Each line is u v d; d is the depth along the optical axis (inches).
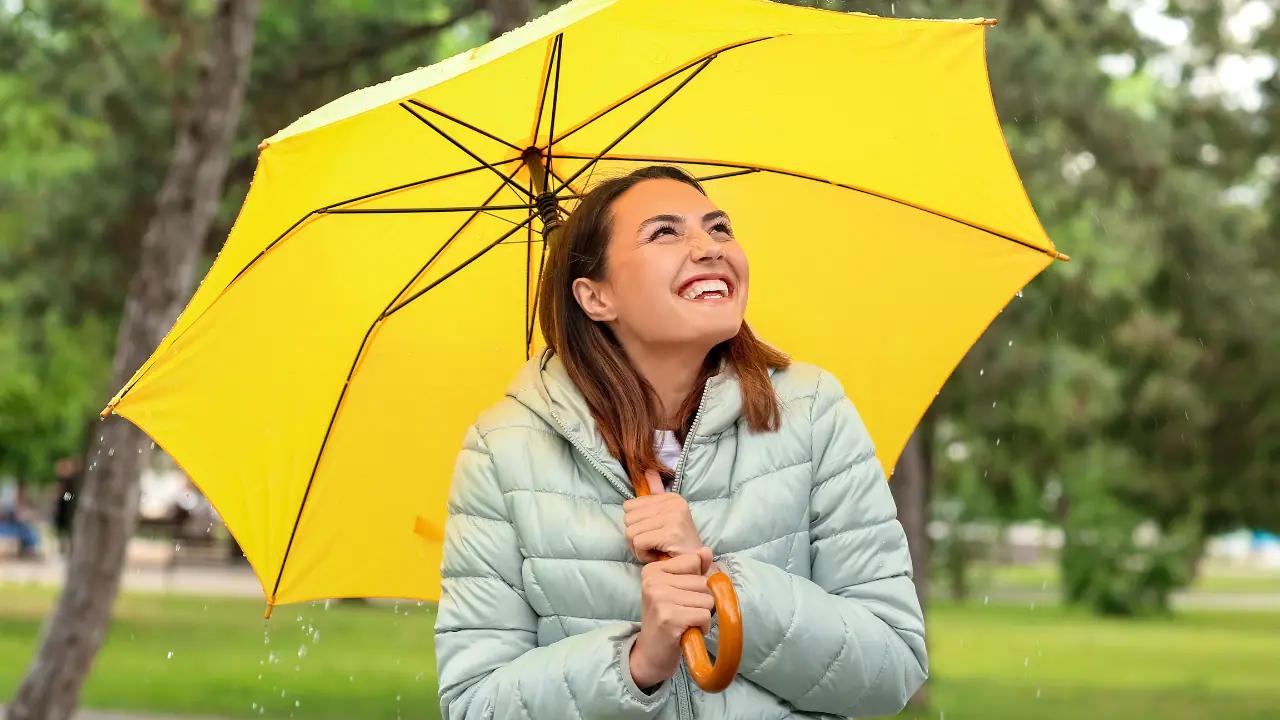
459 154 122.0
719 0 98.7
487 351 128.3
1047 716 599.8
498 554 103.4
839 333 127.5
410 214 123.0
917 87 119.8
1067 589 1341.0
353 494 125.3
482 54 91.4
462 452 107.8
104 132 743.1
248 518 120.4
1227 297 733.3
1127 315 753.0
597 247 105.5
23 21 706.2
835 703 99.7
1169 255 731.4
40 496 1878.7
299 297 118.6
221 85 450.3
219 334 115.0
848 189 127.0
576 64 117.0
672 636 92.4
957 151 122.0
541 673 96.5
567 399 104.0
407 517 127.0
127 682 624.7
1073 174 689.6
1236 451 819.4
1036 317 753.0
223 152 451.5
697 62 119.2
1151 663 847.1
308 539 124.4
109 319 767.1
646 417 103.5
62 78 694.5
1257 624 1218.6
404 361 125.9
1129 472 901.2
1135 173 691.4
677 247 103.1
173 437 115.3
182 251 446.3
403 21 660.7
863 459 106.3
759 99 122.3
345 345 122.7
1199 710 626.2
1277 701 660.7
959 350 127.0
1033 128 679.7
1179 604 1525.6
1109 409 823.7
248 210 106.0
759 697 99.9
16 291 761.0
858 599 103.7
